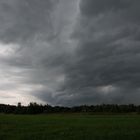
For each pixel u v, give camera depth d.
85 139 28.69
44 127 38.78
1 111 159.50
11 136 31.09
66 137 29.86
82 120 52.88
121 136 29.94
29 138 29.78
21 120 49.56
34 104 155.75
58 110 156.88
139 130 34.38
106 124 42.69
